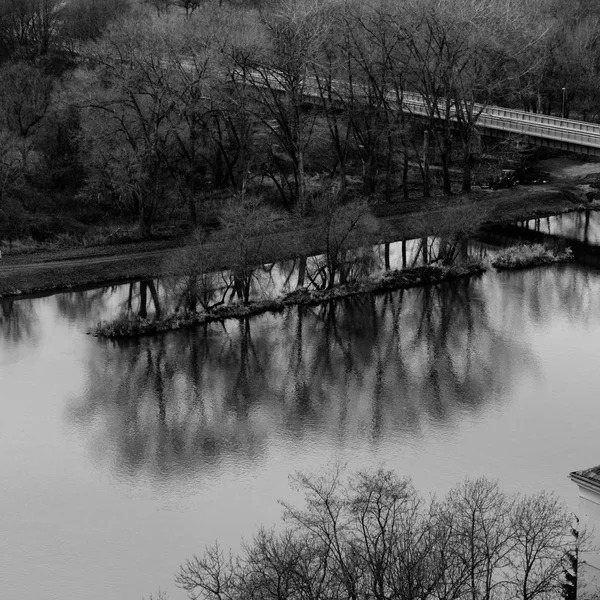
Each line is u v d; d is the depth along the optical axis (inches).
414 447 3976.4
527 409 4269.2
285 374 4687.5
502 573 2763.3
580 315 5305.1
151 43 6358.3
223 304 5423.2
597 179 7726.4
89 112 6432.1
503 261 6146.7
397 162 7854.3
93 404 4367.6
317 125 7293.3
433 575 2503.7
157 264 5974.4
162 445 4025.6
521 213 7096.5
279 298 5531.5
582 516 2746.1
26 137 6899.6
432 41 7047.2
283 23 6752.0
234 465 3868.1
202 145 7017.7
